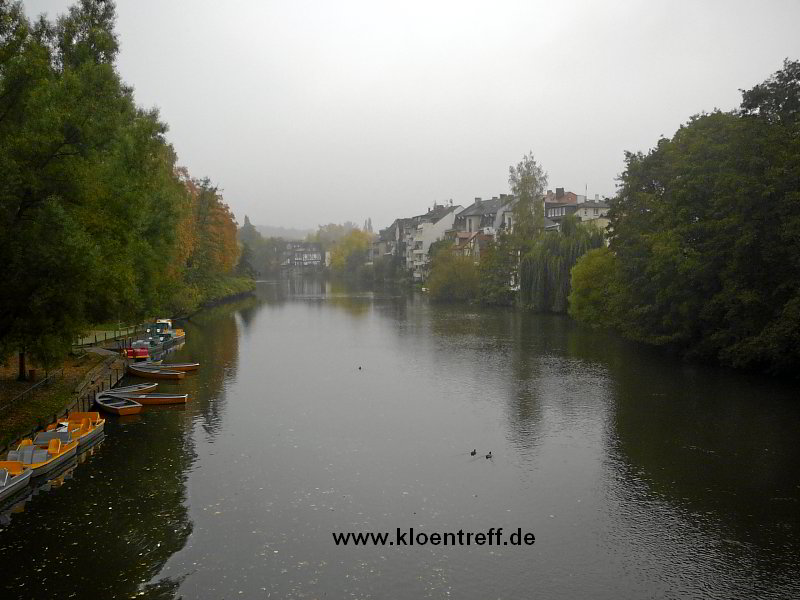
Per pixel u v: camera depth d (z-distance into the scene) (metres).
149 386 29.50
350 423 24.14
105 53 28.73
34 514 15.80
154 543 14.23
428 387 30.61
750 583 12.58
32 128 17.36
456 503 16.53
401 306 78.88
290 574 12.88
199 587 12.37
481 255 83.75
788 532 14.73
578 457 20.09
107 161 26.55
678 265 34.19
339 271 183.25
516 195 78.69
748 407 25.80
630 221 44.31
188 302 61.84
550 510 16.08
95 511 15.95
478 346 44.12
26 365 31.78
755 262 30.61
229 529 14.95
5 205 16.20
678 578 12.78
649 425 23.48
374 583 12.56
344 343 46.41
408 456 20.27
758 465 19.16
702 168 34.56
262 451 20.77
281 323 60.78
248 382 31.98
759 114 31.92
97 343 41.72
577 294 56.44
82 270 18.08
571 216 68.12
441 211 129.75
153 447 21.19
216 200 78.81
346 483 17.91
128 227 26.08
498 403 27.22
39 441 19.44
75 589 12.33
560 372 34.06
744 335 31.56
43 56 17.39
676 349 40.34
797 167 27.33
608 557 13.65
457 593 12.23
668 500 16.64
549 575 12.91
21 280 17.45
